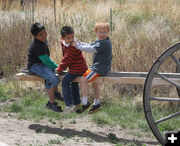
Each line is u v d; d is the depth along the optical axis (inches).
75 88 184.2
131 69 252.8
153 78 170.1
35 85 260.8
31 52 183.8
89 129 195.2
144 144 176.1
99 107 184.9
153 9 449.7
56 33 319.9
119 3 514.6
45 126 195.3
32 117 210.1
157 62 158.6
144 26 377.7
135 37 293.0
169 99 161.6
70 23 361.7
